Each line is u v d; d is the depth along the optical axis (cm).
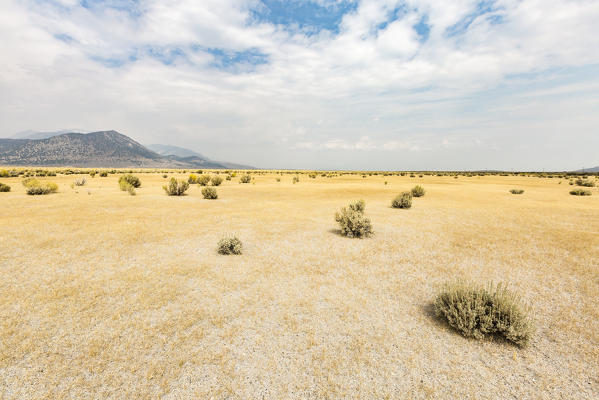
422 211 1855
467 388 372
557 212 1764
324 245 1047
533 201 2388
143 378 378
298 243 1071
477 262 869
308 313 560
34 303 562
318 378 385
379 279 739
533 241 1088
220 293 639
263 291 655
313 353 437
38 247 919
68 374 379
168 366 400
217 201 2219
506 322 478
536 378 392
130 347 437
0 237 1005
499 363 425
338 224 1431
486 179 6750
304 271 787
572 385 379
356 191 3262
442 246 1040
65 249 909
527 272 787
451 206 2088
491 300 522
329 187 3753
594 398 355
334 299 622
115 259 837
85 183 3600
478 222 1470
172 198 2286
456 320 501
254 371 396
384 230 1298
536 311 577
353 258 903
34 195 2223
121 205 1819
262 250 977
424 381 383
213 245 1022
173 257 875
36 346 432
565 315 559
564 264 843
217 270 778
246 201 2284
